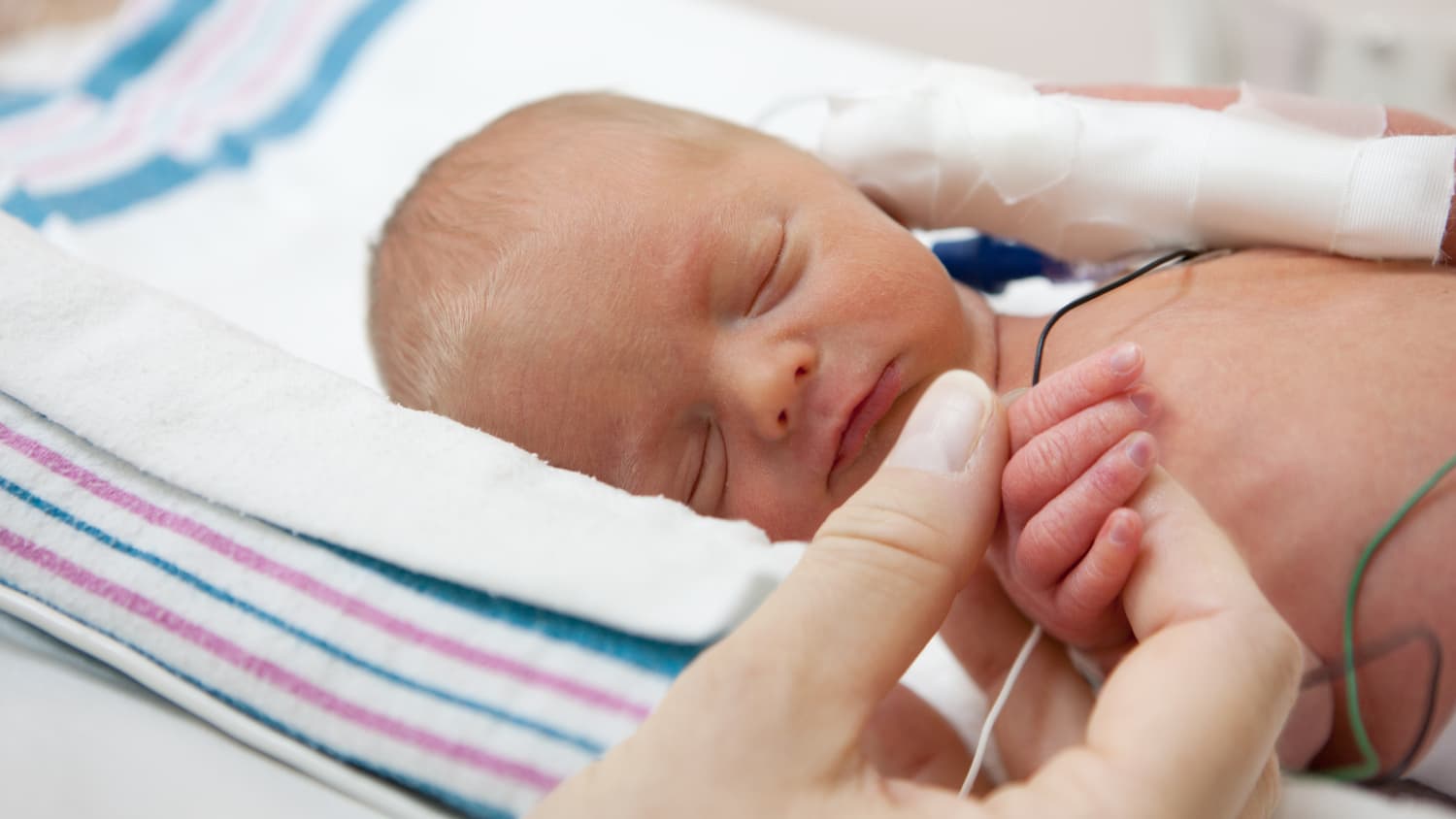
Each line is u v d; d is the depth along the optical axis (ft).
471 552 2.12
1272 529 2.42
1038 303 3.70
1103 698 1.84
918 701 2.92
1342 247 2.80
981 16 6.43
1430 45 4.66
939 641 3.26
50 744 2.13
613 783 1.70
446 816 2.03
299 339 4.09
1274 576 2.41
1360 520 2.32
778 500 2.79
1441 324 2.49
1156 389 2.60
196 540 2.28
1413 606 2.27
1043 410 2.13
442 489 2.25
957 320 2.90
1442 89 4.71
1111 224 3.14
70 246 4.27
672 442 2.87
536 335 2.88
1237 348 2.59
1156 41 6.05
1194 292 2.86
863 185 3.34
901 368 2.75
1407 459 2.32
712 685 1.75
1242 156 2.86
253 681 2.16
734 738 1.71
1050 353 2.90
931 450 2.00
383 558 2.16
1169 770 1.66
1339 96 4.84
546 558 2.11
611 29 5.26
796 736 1.72
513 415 2.92
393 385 3.23
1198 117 3.00
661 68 5.11
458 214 3.15
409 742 2.05
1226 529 2.46
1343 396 2.43
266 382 2.47
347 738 2.09
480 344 2.94
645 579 2.07
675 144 3.10
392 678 2.10
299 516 2.22
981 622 2.90
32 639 2.41
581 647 2.06
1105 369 2.08
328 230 4.57
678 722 1.73
